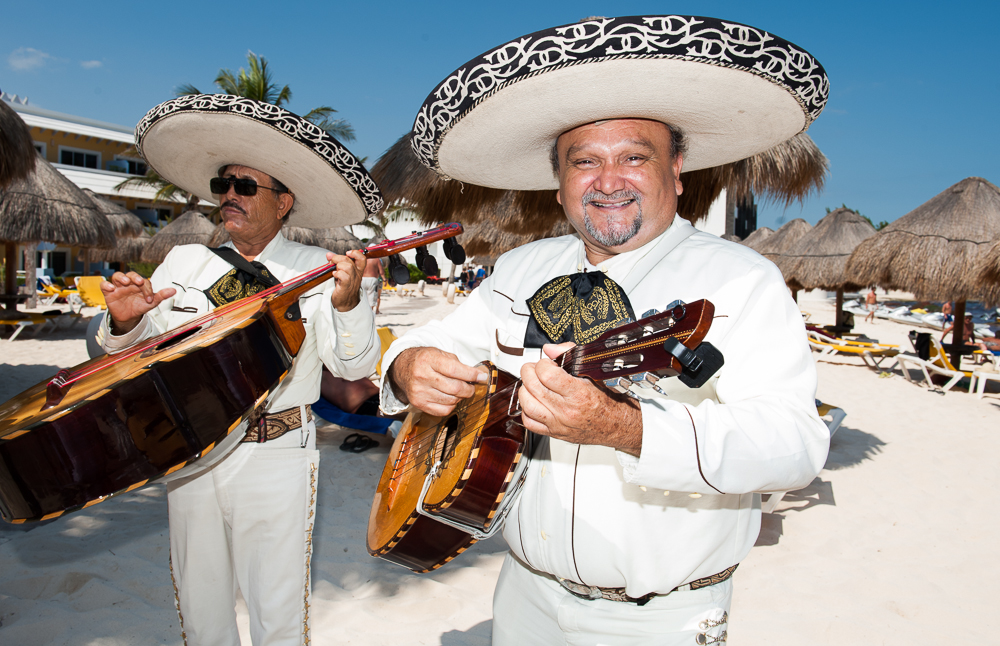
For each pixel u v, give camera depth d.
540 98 1.34
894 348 10.56
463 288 28.25
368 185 2.42
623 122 1.44
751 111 1.40
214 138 2.29
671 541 1.27
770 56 1.19
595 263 1.56
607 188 1.42
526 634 1.50
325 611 2.81
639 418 1.07
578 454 1.35
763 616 2.88
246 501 1.96
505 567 1.61
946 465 5.27
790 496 4.45
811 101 1.33
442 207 4.66
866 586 3.17
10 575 2.93
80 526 3.58
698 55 1.15
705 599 1.31
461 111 1.42
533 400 1.03
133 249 18.72
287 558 2.02
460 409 1.59
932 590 3.14
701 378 0.90
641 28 1.12
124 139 35.66
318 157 2.25
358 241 14.80
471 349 1.77
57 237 10.62
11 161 5.29
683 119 1.46
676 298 1.33
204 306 2.29
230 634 2.08
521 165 1.88
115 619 2.62
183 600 2.03
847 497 4.45
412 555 1.58
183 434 1.48
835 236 12.70
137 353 1.89
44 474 1.33
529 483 1.44
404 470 1.80
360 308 2.00
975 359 10.88
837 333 12.70
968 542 3.73
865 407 7.66
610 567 1.30
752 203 4.19
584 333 1.39
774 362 1.22
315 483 2.13
